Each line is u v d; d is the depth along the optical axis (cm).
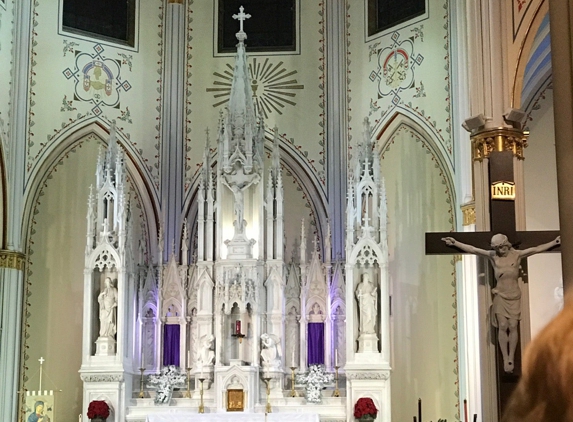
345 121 2134
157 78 2173
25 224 1961
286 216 2141
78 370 1977
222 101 2194
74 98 2052
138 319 1972
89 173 2073
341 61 2155
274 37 2219
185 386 1944
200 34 2223
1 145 1880
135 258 2039
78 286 2014
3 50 1905
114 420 1811
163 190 2130
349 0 2170
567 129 716
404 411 1925
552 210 1906
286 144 2159
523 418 143
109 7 2145
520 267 1281
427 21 1997
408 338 1947
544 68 1802
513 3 1373
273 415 1795
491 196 1258
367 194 1906
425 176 1981
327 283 1983
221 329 1914
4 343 1873
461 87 1802
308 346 1973
